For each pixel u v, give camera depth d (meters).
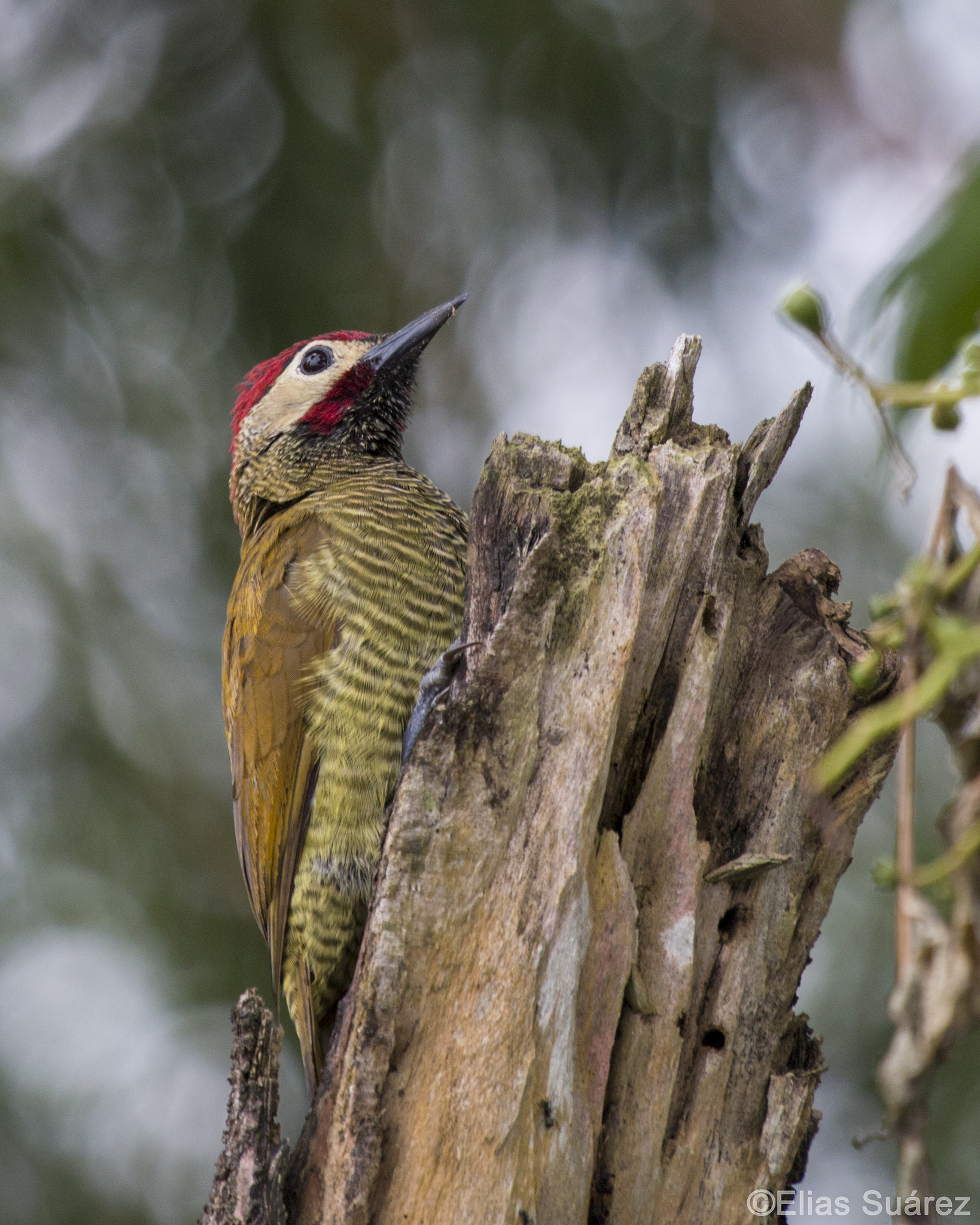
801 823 6.48
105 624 14.68
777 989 6.41
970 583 4.73
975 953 4.48
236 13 14.51
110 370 14.58
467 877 6.25
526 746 6.29
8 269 14.28
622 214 14.84
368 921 6.50
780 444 6.58
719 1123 6.25
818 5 13.76
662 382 6.84
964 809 4.52
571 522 6.51
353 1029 6.33
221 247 14.41
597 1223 6.16
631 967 6.19
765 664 6.64
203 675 14.71
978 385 4.73
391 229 14.94
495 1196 6.00
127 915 13.66
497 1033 6.11
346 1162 6.22
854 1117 11.59
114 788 14.27
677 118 14.69
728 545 6.54
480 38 14.62
